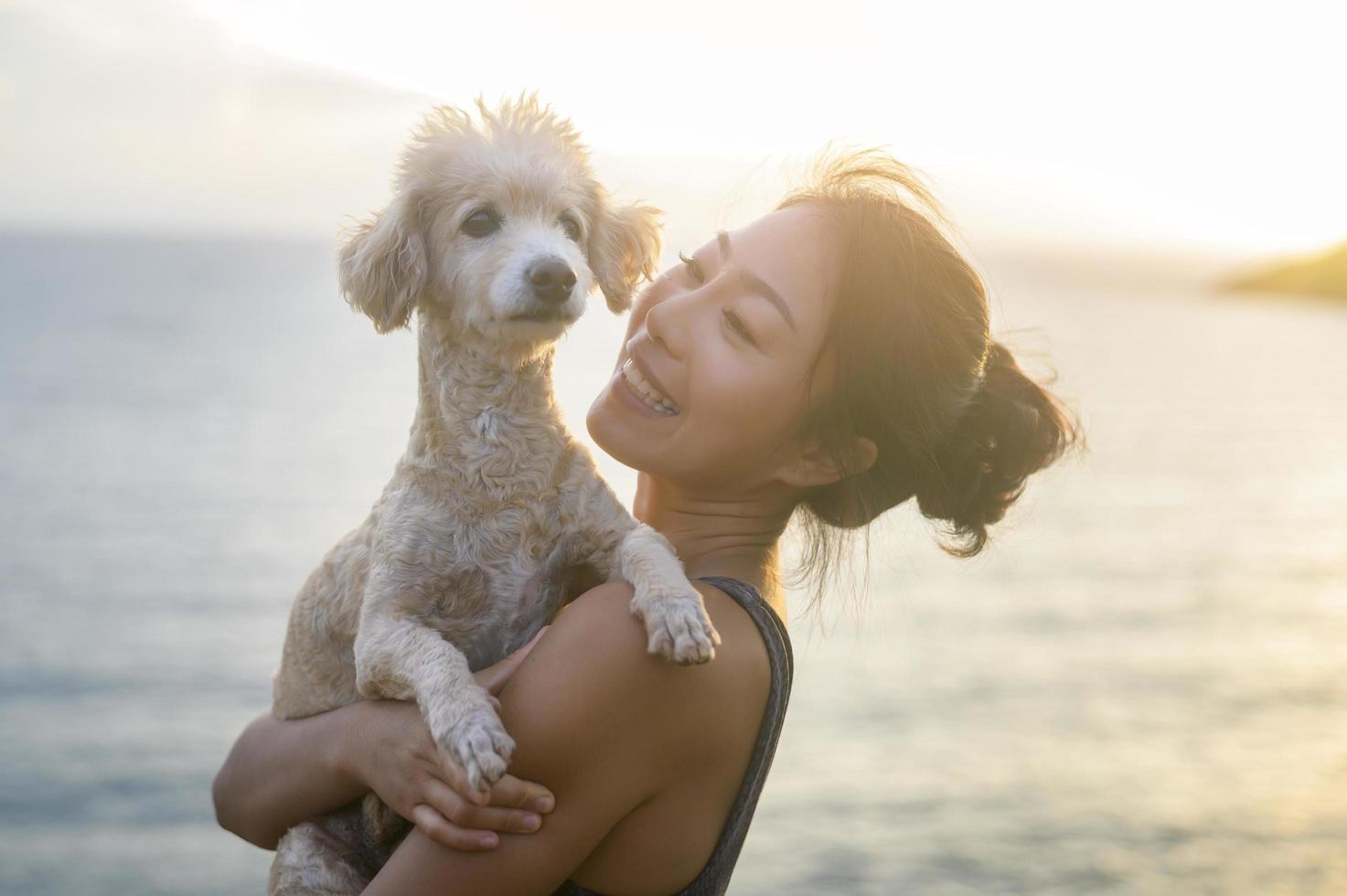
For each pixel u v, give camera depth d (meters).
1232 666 26.03
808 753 19.77
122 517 39.66
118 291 154.00
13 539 36.28
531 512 2.73
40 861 16.64
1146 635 28.36
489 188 3.09
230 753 2.70
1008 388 2.74
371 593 2.66
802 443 2.50
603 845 2.08
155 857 16.92
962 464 2.65
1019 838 16.83
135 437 55.31
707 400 2.39
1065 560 36.16
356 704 2.48
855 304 2.43
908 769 19.22
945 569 33.97
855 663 24.73
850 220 2.48
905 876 15.80
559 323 2.78
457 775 2.03
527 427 2.75
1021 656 26.05
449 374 2.78
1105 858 16.34
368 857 2.64
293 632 3.01
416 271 3.07
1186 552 37.97
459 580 2.70
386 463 50.81
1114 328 141.00
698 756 2.09
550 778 2.02
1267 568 36.03
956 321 2.49
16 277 179.38
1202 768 19.70
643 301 2.65
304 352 94.06
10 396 67.25
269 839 2.60
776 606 2.50
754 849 16.38
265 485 45.62
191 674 24.39
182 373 78.31
